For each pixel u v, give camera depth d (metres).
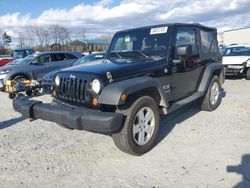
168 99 5.11
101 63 4.71
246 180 3.44
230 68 12.17
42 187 3.55
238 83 11.27
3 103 9.10
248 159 3.98
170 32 5.21
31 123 6.31
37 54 12.09
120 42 5.80
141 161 4.13
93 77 4.04
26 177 3.81
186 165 3.91
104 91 3.89
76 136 5.31
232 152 4.23
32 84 10.02
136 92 4.18
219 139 4.80
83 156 4.41
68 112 3.97
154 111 4.46
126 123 4.04
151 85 4.31
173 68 5.18
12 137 5.42
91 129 3.80
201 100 6.44
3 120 6.75
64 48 38.31
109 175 3.78
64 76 4.48
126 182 3.57
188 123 5.77
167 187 3.39
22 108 4.53
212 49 6.94
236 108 6.76
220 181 3.45
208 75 6.25
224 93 8.94
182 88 5.56
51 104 4.47
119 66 4.36
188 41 5.75
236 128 5.30
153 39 5.33
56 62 12.32
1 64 19.88
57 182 3.65
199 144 4.63
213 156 4.14
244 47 13.59
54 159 4.34
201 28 6.33
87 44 27.77
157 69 4.77
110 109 4.13
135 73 4.38
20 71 11.19
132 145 4.14
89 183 3.59
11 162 4.28
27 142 5.11
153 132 4.48
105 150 4.59
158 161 4.10
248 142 4.59
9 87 9.67
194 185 3.39
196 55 6.01
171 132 5.27
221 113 6.40
